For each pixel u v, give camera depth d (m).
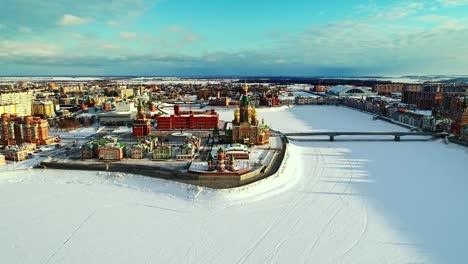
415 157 167.75
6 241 87.19
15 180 130.62
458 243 85.81
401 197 114.81
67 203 109.81
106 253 82.00
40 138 186.88
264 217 100.25
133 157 155.12
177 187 119.94
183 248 84.06
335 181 131.12
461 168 147.50
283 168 141.38
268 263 78.12
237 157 153.62
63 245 85.38
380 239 88.00
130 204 109.12
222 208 105.88
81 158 156.00
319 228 93.81
